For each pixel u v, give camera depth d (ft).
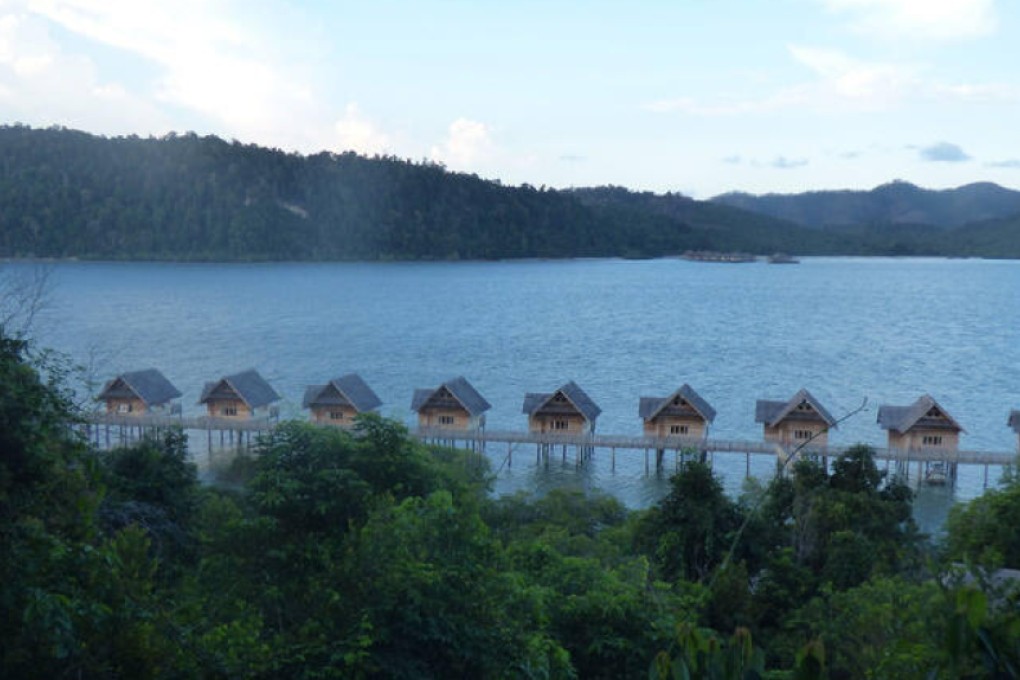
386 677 45.37
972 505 106.22
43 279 107.76
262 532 50.96
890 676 41.06
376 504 53.47
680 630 19.02
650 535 106.42
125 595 35.73
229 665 39.09
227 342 414.41
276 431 57.82
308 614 48.24
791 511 113.50
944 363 364.79
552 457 220.84
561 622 68.08
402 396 295.89
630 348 411.75
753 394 298.76
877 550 98.94
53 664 31.81
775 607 90.84
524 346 417.28
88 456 37.86
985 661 19.33
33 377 35.45
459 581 49.06
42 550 31.68
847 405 281.13
